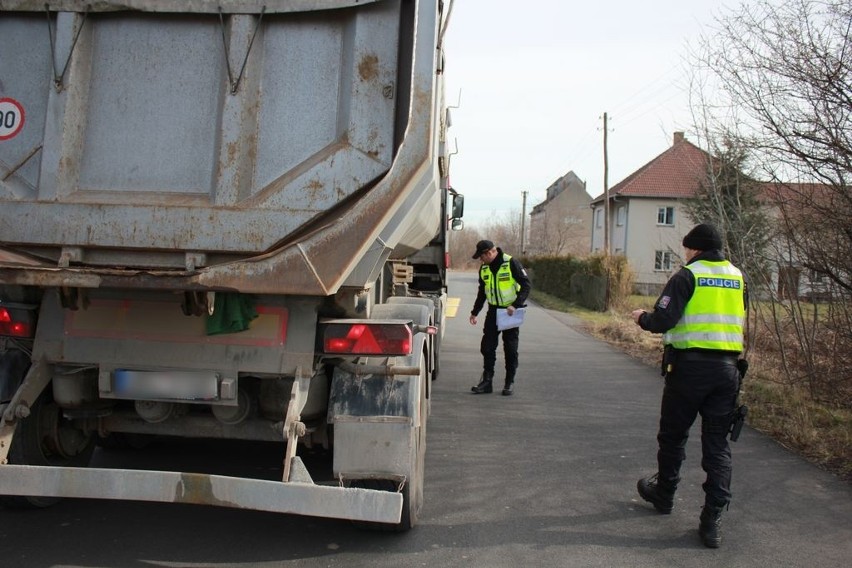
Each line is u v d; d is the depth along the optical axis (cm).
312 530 434
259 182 356
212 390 366
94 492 335
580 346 1391
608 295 2331
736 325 445
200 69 361
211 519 446
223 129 354
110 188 362
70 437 442
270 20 359
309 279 326
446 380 970
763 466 592
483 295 886
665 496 471
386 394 406
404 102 352
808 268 788
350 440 402
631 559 404
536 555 405
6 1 359
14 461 408
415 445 416
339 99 356
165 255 359
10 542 400
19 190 361
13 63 365
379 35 354
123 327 370
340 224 327
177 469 535
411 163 334
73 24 360
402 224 392
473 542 421
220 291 330
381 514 338
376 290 473
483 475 552
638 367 1122
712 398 441
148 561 381
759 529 455
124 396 370
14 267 315
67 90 360
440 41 401
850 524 466
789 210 799
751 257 886
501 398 852
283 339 368
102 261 359
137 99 362
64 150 359
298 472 348
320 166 353
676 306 441
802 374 842
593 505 491
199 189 359
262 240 352
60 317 373
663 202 4178
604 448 636
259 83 358
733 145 875
